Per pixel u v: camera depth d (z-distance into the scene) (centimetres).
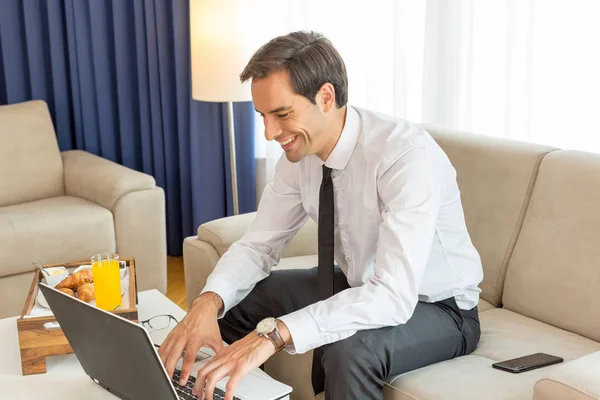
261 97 176
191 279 253
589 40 261
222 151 385
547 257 212
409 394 176
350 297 174
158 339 194
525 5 274
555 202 213
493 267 227
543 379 150
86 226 316
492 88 290
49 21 391
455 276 198
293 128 179
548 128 276
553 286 210
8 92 404
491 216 228
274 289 209
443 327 189
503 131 288
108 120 403
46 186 352
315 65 175
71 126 413
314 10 335
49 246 309
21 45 400
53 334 181
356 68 330
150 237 333
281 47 175
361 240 197
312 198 205
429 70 300
